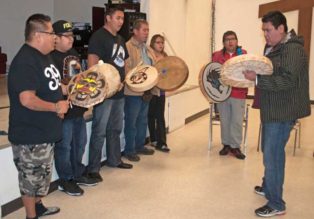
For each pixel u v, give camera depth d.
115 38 3.90
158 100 5.04
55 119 2.69
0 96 5.79
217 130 6.43
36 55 2.55
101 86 2.95
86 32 5.92
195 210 3.34
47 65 2.63
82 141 3.72
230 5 9.48
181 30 6.50
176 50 6.33
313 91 9.37
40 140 2.60
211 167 4.52
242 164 4.65
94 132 3.89
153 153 4.99
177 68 4.46
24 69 2.46
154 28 5.49
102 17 5.64
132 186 3.85
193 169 4.43
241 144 5.39
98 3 7.15
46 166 2.69
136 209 3.33
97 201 3.47
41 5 8.69
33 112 2.57
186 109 6.88
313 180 4.16
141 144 4.95
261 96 3.07
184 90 6.64
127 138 4.66
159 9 5.61
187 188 3.84
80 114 3.51
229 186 3.93
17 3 8.90
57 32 3.22
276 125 3.04
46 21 2.55
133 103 4.52
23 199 2.76
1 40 9.21
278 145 3.10
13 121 2.59
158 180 4.04
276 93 2.96
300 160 4.92
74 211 3.25
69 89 2.96
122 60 3.97
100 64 3.13
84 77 3.01
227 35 4.76
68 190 3.57
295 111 2.97
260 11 9.27
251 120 7.39
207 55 8.12
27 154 2.62
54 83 2.67
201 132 6.28
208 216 3.23
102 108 3.84
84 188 3.76
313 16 8.98
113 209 3.31
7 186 3.14
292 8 9.02
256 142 5.74
